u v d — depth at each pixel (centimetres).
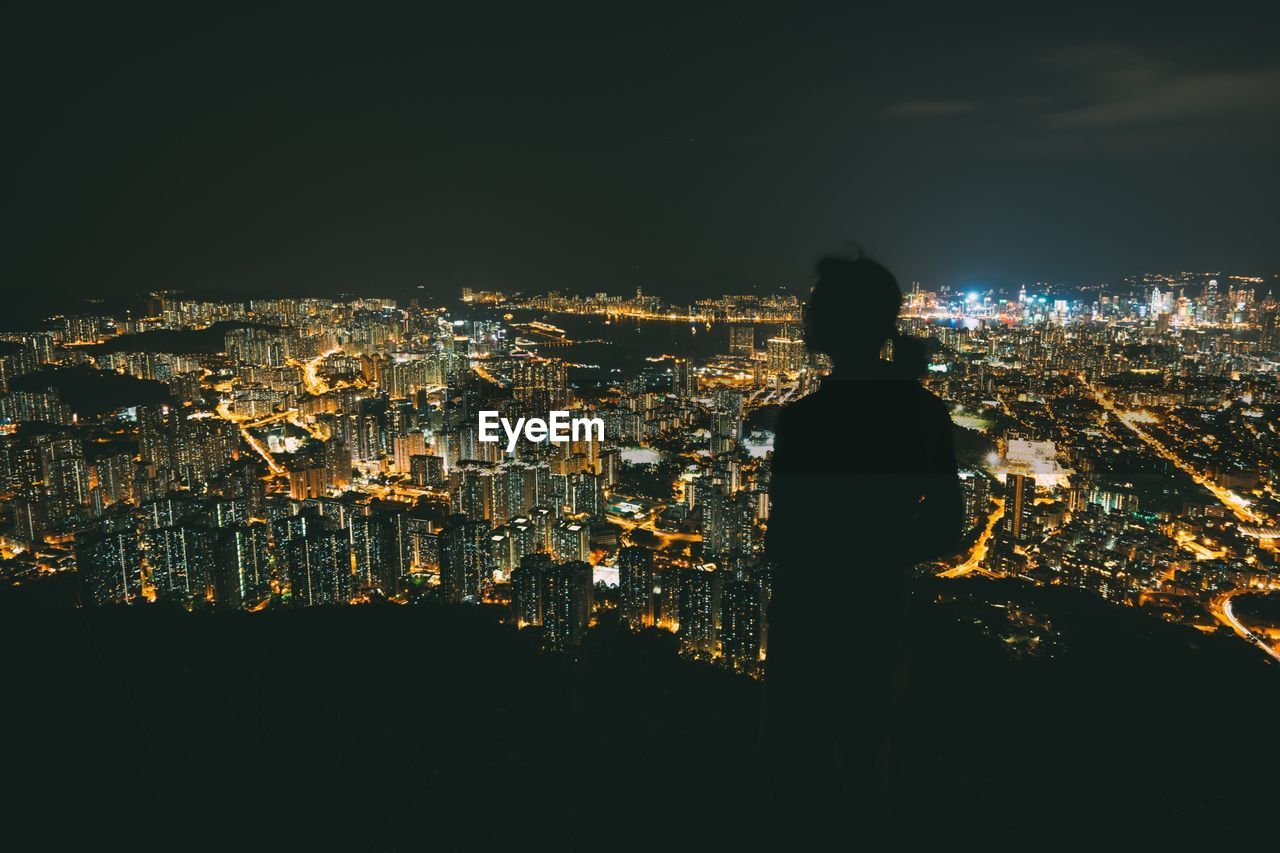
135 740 471
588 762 483
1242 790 518
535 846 380
